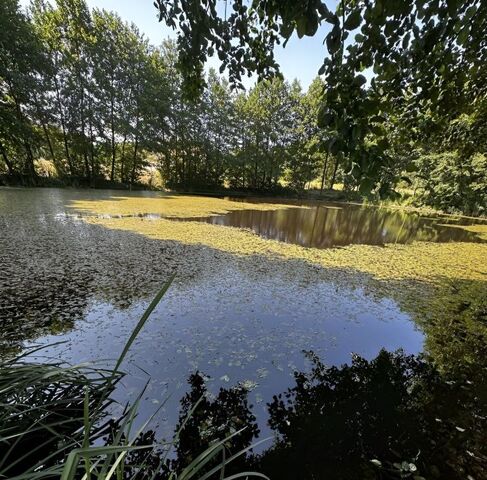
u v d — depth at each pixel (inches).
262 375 83.7
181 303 125.2
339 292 152.9
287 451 60.4
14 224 235.6
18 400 54.0
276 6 53.0
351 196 853.8
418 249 275.7
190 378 80.0
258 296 138.9
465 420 71.2
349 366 91.7
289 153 844.6
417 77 64.2
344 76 47.9
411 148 79.5
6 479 36.2
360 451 60.9
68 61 527.5
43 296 121.4
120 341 94.2
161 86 646.5
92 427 60.7
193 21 66.6
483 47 63.6
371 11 47.3
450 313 136.0
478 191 585.0
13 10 446.9
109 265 162.6
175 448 58.8
